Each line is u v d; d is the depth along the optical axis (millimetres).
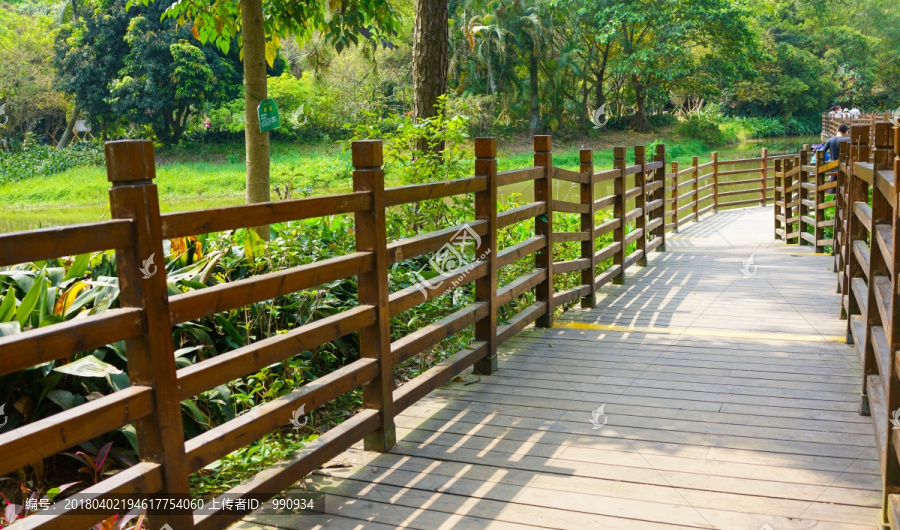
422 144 5836
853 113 20797
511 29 31500
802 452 3109
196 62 28188
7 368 1712
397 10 6773
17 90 29109
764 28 48094
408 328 4695
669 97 42125
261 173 4961
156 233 2072
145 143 2043
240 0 4844
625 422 3500
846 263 5258
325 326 2832
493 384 4121
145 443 2135
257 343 2537
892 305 2418
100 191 23359
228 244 4453
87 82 28953
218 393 3494
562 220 7613
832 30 49312
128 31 28188
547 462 3078
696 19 32844
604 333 5199
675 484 2844
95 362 2932
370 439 3242
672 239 11344
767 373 4184
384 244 3170
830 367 4262
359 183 3105
